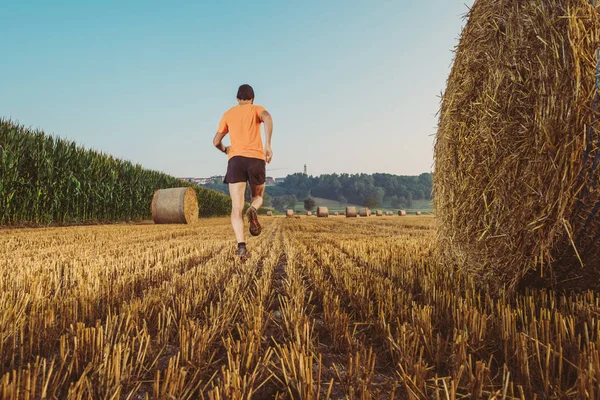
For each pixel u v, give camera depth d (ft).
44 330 5.48
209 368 4.88
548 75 6.31
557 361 4.77
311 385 3.89
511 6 7.24
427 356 5.12
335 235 28.22
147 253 14.64
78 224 39.63
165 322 6.50
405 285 9.30
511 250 7.25
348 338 5.48
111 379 4.11
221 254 16.21
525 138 6.76
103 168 46.55
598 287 7.38
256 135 12.55
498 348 5.38
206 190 100.78
